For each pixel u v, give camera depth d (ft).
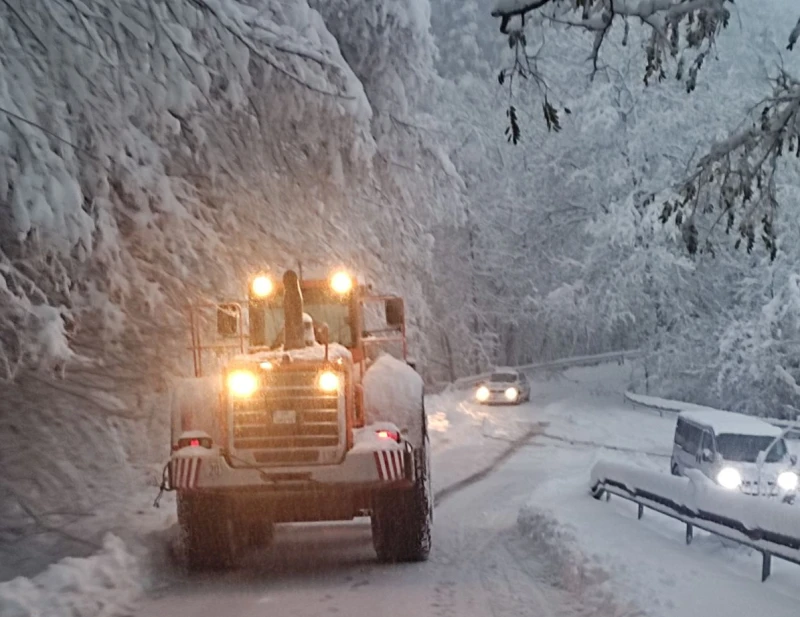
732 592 24.77
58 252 31.91
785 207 94.94
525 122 132.36
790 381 95.81
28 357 31.78
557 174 138.10
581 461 70.90
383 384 30.66
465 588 28.07
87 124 32.24
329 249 52.21
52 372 35.32
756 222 26.71
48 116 29.07
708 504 29.81
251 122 42.65
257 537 35.91
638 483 37.58
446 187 69.26
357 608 25.55
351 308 33.88
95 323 39.04
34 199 26.99
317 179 48.34
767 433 51.65
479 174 134.92
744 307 105.50
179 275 41.50
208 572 30.94
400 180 64.85
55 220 27.43
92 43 30.27
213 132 42.65
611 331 133.69
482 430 94.79
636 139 124.47
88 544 31.94
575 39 125.59
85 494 39.60
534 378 161.79
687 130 122.31
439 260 130.72
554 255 142.72
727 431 51.83
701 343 116.78
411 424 30.32
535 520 37.81
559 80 130.11
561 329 148.87
